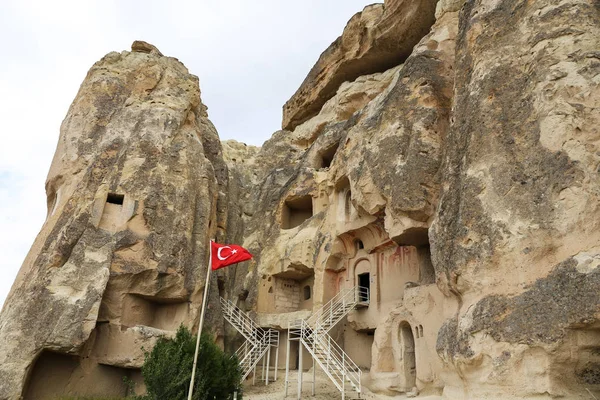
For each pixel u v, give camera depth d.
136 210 22.28
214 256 12.40
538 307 10.82
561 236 11.09
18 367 17.58
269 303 27.66
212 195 26.64
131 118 25.08
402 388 17.77
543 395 10.43
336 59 33.31
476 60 15.01
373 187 20.22
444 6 21.59
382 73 30.81
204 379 13.87
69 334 18.36
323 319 23.72
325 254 25.11
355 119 25.38
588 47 12.36
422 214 17.78
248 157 41.09
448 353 12.75
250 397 19.73
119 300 20.59
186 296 22.16
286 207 30.41
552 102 12.23
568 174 11.32
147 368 13.52
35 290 19.34
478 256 12.52
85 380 19.12
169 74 27.73
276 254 28.17
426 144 18.44
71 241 20.75
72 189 22.75
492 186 12.87
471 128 14.14
